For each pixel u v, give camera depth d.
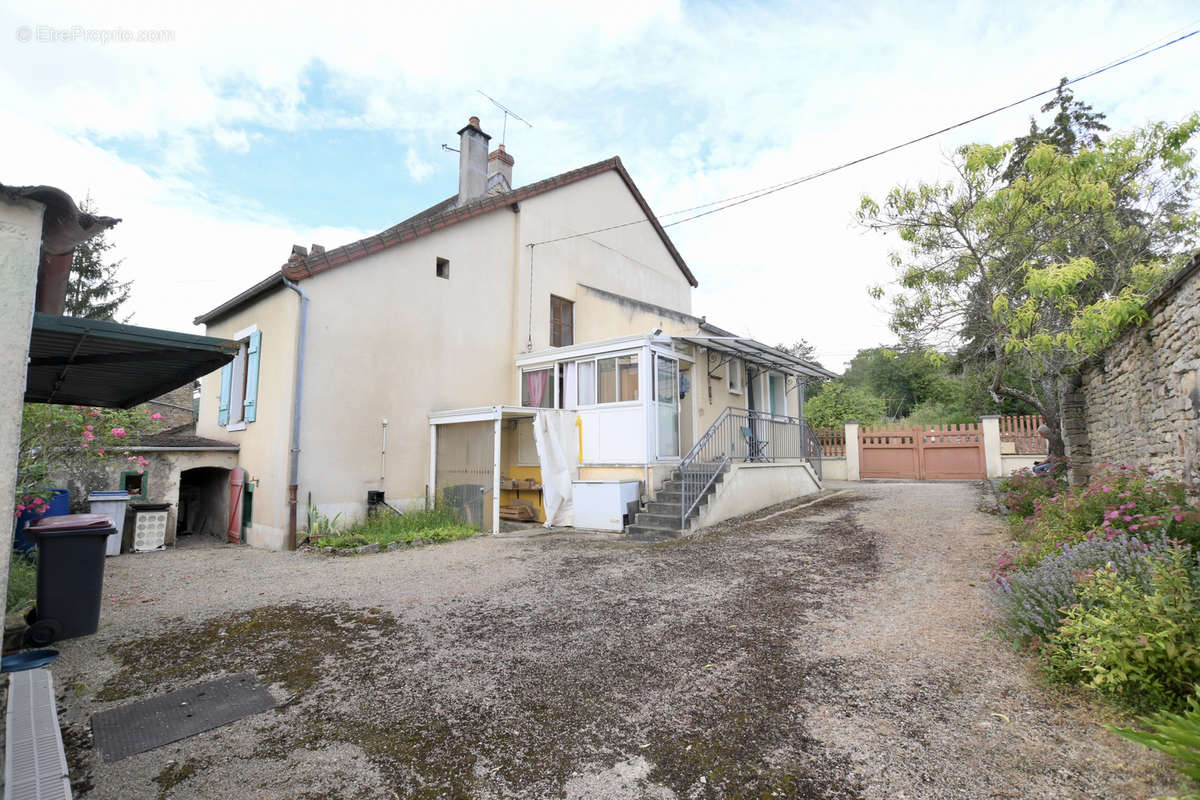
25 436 6.57
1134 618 3.06
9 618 4.63
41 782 2.08
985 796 2.37
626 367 10.61
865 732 2.93
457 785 2.61
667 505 9.51
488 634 4.61
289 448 8.85
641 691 3.53
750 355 13.50
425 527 9.45
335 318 9.55
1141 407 6.37
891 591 5.32
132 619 5.19
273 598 5.84
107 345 3.32
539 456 10.47
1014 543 6.66
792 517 9.88
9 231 2.29
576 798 2.50
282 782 2.66
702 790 2.52
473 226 12.09
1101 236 9.03
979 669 3.57
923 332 9.62
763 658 3.96
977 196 8.34
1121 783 2.38
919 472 17.70
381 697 3.53
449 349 11.36
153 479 9.83
